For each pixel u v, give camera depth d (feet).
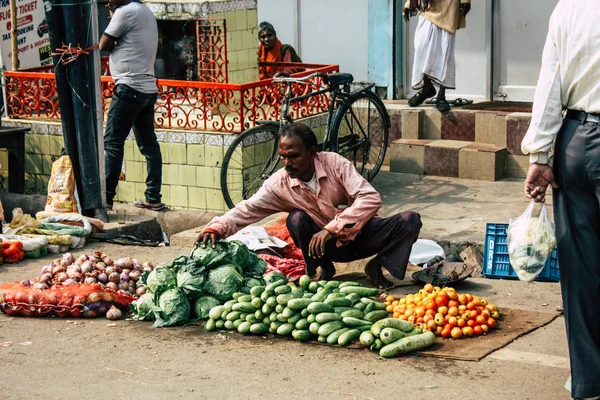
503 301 19.25
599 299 13.79
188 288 18.29
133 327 18.21
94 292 18.93
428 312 17.33
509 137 31.22
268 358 16.20
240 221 19.67
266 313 17.40
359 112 32.73
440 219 26.13
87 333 17.89
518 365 15.51
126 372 15.78
